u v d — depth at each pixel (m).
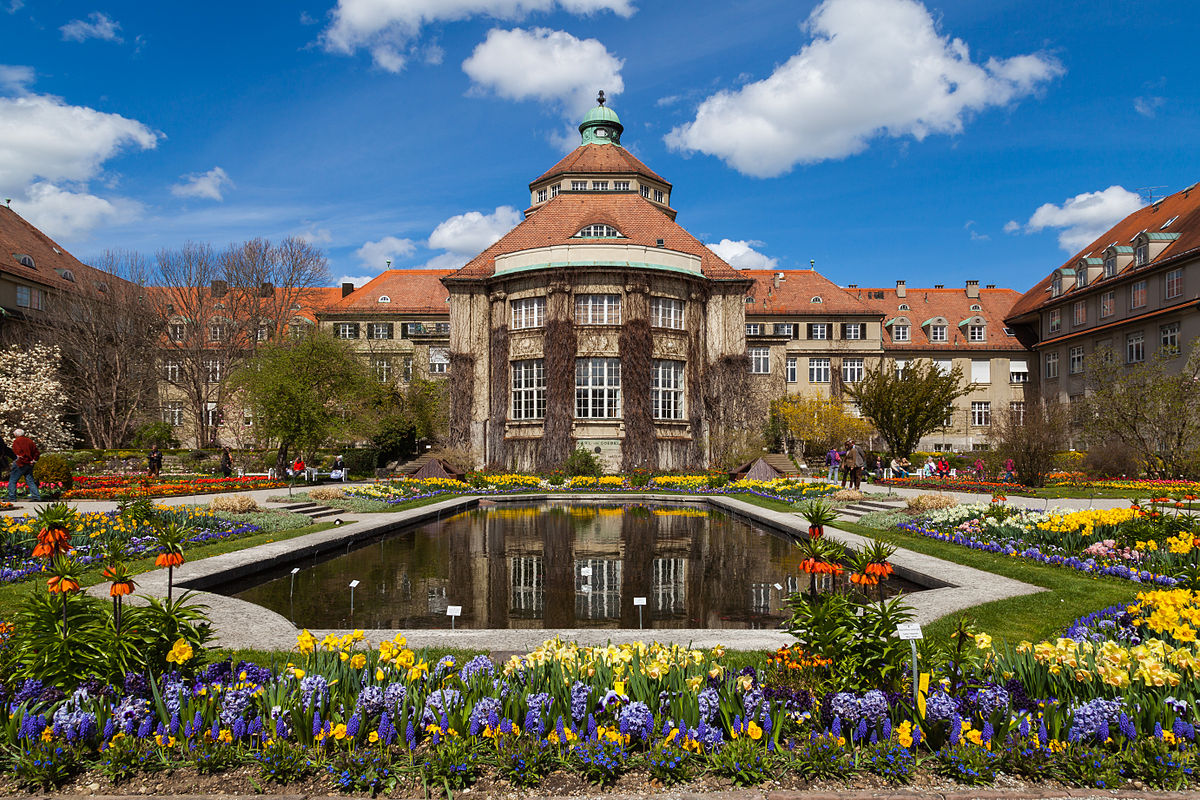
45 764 4.20
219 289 53.59
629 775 4.34
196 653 5.02
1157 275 41.12
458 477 31.20
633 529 18.62
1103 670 4.77
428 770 4.25
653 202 50.53
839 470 36.56
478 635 7.43
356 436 40.41
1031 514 13.84
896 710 4.58
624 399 36.09
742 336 39.88
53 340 45.88
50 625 5.01
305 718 4.46
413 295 61.12
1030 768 4.27
